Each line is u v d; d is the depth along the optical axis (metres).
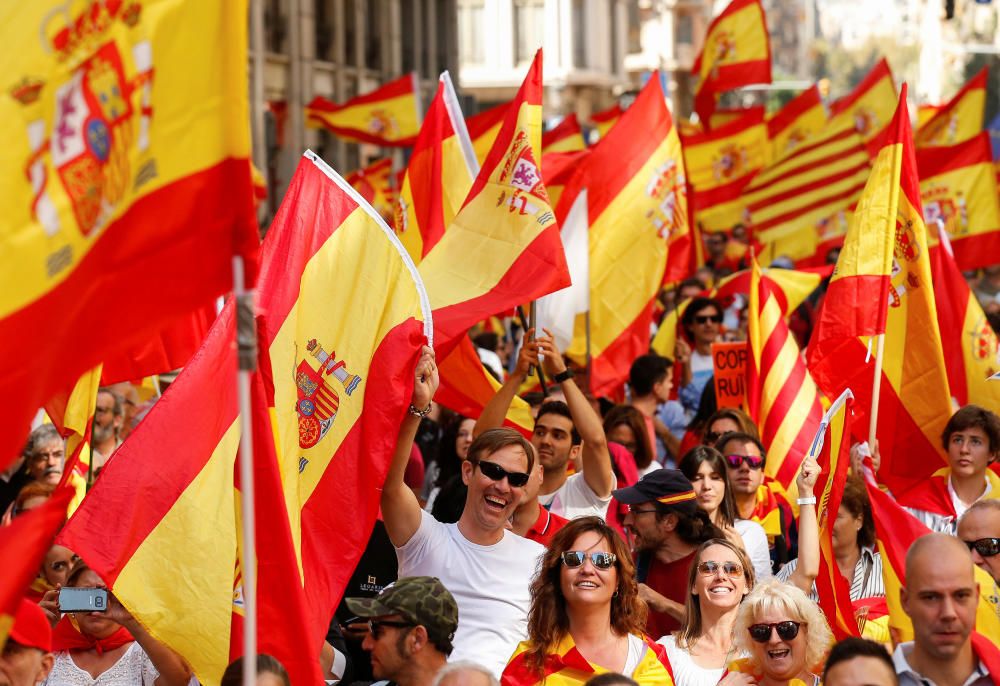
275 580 15.72
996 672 15.67
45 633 16.47
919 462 27.31
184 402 17.36
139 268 11.91
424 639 16.70
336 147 104.75
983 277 60.09
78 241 11.47
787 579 22.58
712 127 63.81
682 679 19.17
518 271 23.73
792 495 27.88
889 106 61.31
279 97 98.50
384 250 19.36
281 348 18.59
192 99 12.05
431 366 19.44
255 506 15.76
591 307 33.25
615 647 18.28
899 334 27.42
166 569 16.94
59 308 11.34
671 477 22.05
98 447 26.19
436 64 134.62
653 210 33.75
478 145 49.38
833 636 18.92
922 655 15.84
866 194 25.56
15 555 11.70
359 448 18.84
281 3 97.88
